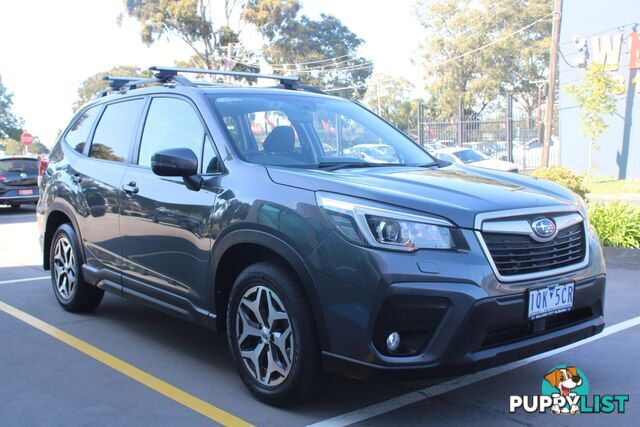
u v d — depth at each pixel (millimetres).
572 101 25422
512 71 47344
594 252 4121
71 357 5008
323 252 3605
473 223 3543
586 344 5305
